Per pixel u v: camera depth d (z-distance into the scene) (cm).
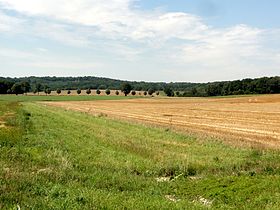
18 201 1096
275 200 1202
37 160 1897
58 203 1070
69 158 2009
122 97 16750
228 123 4841
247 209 1136
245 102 9669
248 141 3086
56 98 16212
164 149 2512
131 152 2358
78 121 4731
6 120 4322
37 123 4091
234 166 1942
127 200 1180
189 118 5769
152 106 9512
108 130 3653
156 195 1318
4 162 1734
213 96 15150
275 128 4166
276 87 14188
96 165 1905
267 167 1812
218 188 1407
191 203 1191
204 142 2886
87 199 1123
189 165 1936
